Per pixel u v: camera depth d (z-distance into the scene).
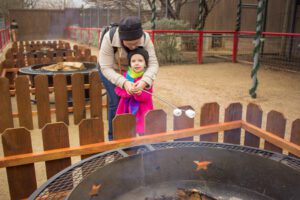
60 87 4.28
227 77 8.27
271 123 2.46
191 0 17.34
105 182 1.50
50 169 2.10
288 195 1.53
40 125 4.25
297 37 10.38
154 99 5.69
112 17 22.28
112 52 2.80
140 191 1.62
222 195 1.64
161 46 11.37
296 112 4.82
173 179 1.72
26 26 29.73
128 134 2.29
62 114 4.37
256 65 5.68
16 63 6.37
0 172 2.94
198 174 1.73
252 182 1.66
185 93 6.22
